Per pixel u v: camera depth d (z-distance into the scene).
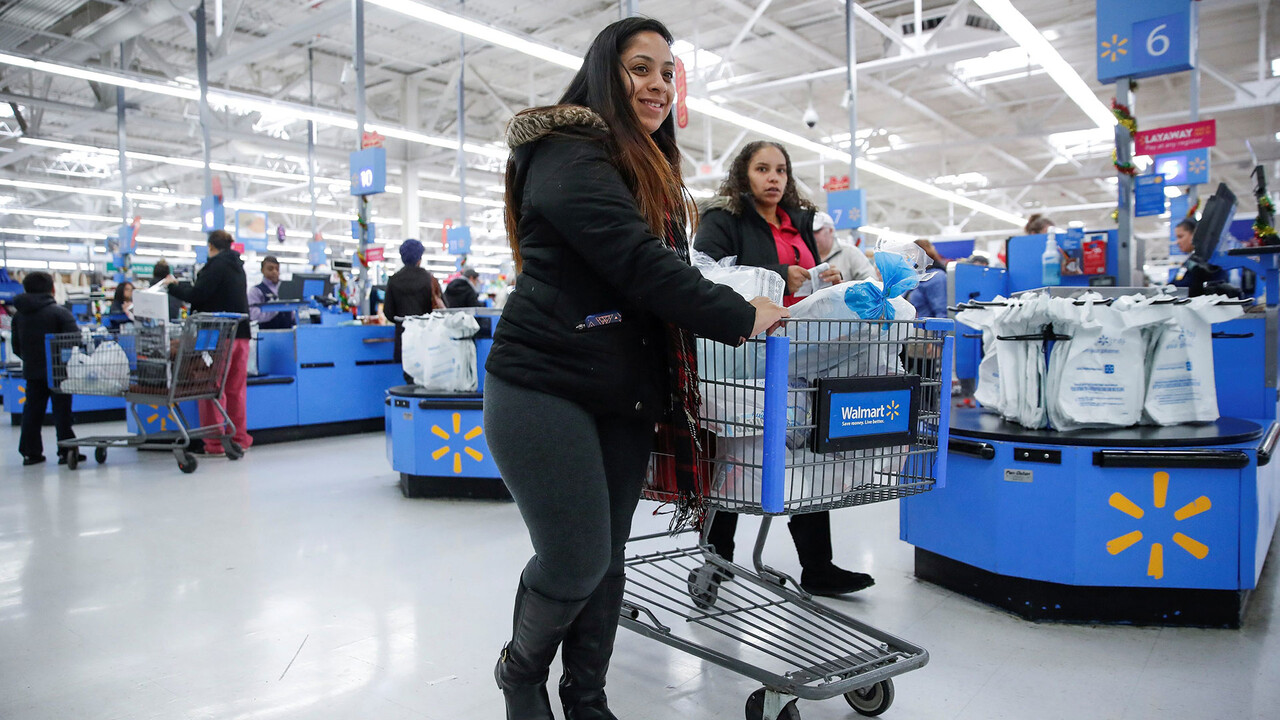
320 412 6.21
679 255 1.37
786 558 2.90
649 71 1.35
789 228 2.39
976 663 2.01
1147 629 2.23
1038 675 1.94
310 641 2.16
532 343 1.27
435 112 14.38
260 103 10.12
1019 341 2.47
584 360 1.26
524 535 3.26
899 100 12.93
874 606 2.43
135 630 2.25
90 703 1.81
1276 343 3.33
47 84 12.34
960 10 8.67
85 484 4.43
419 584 2.65
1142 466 2.18
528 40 7.41
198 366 4.89
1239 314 2.48
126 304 8.20
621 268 1.19
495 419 1.30
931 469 1.77
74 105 11.65
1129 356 2.39
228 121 13.44
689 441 1.39
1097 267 3.98
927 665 2.00
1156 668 1.97
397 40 11.66
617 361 1.28
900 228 25.22
